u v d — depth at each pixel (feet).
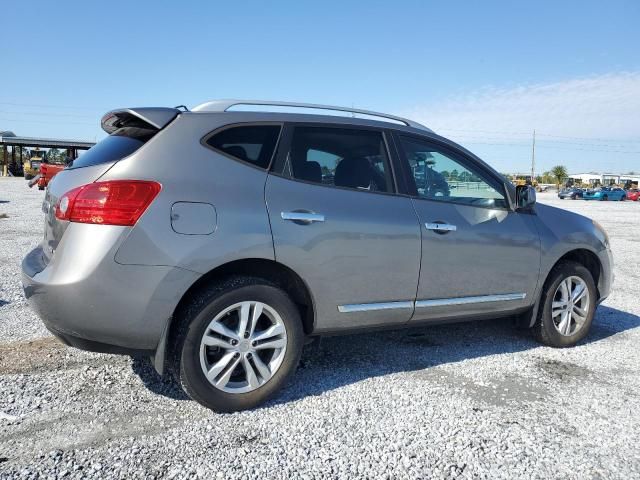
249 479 7.90
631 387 11.87
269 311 10.17
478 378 12.16
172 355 9.75
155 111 9.91
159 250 9.02
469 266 12.59
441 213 12.27
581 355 14.05
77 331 8.91
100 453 8.44
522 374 12.51
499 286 13.21
